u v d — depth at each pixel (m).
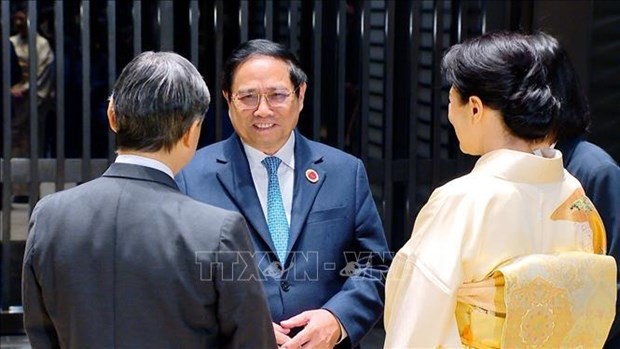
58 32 4.75
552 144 2.09
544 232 1.94
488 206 1.89
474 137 2.02
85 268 1.91
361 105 5.04
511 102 1.93
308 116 5.51
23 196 6.07
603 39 5.02
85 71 4.80
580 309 1.94
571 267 1.91
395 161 5.09
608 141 5.04
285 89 2.69
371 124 5.77
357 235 2.78
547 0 5.01
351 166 2.83
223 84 2.79
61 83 4.79
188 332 1.91
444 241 1.90
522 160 1.93
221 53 4.90
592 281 1.95
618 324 2.52
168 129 1.95
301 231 2.68
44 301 1.97
